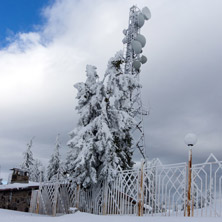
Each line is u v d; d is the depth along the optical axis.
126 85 17.28
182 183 9.84
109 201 14.26
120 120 16.56
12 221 8.92
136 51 26.97
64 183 18.02
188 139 9.38
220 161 8.77
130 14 31.59
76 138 15.99
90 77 18.09
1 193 23.56
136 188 12.66
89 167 15.41
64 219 9.20
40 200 19.45
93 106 17.48
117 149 17.30
